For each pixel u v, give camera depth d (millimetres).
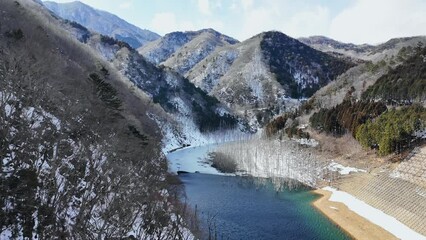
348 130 107625
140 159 64750
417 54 133625
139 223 47281
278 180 95812
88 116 59219
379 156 88250
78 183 43938
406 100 109875
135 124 86750
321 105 145125
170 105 191250
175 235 49031
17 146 40406
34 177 38625
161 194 59812
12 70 48688
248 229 59969
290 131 125875
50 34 108375
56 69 68812
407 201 64625
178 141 155125
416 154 77438
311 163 100688
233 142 145375
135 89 150250
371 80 149500
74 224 38812
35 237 35312
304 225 62344
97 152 52844
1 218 33781
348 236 57812
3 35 71312
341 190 81688
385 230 58812
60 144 46219
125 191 48750
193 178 98250
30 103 48438
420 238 54625
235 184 92000
